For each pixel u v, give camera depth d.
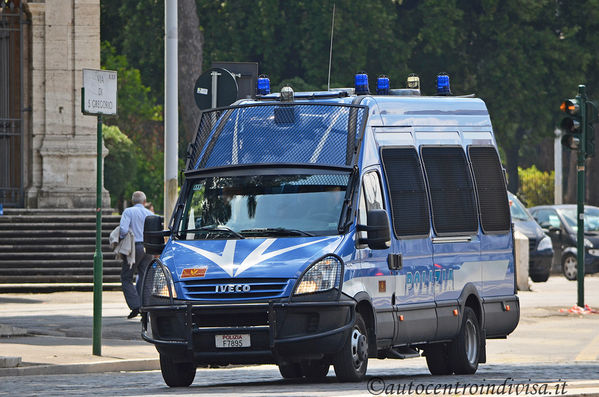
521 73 134.50
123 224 57.50
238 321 32.72
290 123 35.84
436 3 132.38
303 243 33.41
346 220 34.00
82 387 34.75
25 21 90.88
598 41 138.88
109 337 49.69
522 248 84.06
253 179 35.12
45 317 58.16
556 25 139.12
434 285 38.19
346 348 33.22
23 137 90.56
